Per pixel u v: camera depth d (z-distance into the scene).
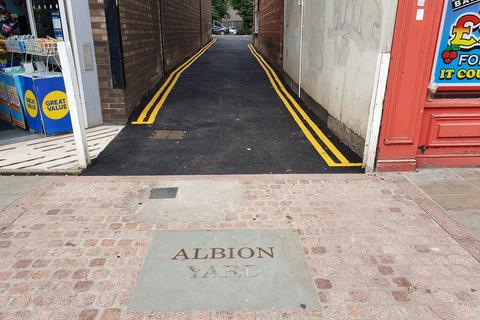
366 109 4.96
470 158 4.85
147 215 3.68
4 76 6.58
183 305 2.54
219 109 8.12
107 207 3.83
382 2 4.32
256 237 3.33
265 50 18.17
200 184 4.36
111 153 5.42
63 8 5.94
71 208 3.81
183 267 2.93
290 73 10.69
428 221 3.60
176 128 6.70
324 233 3.40
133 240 3.27
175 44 13.85
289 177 4.56
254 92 9.98
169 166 4.96
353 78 5.42
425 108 4.59
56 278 2.80
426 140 4.75
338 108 6.15
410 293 2.67
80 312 2.48
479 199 4.02
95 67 6.53
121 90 6.71
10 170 4.68
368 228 3.48
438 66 4.51
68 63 4.40
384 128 4.50
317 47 7.50
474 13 4.31
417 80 4.32
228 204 3.90
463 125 4.68
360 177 4.57
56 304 2.55
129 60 7.16
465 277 2.84
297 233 3.39
